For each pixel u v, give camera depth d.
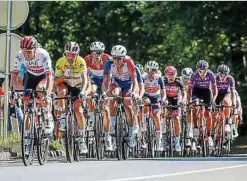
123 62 30.08
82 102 26.95
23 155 23.19
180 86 39.97
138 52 85.38
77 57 28.22
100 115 28.94
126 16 85.38
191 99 39.34
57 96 28.14
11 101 27.06
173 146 38.03
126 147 28.47
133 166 22.78
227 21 66.50
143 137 35.28
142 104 35.50
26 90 23.98
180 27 71.94
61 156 29.31
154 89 37.22
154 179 17.80
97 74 32.66
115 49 30.05
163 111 37.69
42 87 24.94
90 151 29.02
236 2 65.50
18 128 29.03
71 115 26.23
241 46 70.19
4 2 29.19
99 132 28.73
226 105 40.50
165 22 74.19
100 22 86.81
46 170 20.95
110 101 28.27
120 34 86.25
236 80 69.50
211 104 38.97
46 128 24.25
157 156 36.69
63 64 28.30
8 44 29.19
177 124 37.94
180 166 22.84
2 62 29.28
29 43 24.97
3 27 29.22
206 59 71.81
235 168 21.91
